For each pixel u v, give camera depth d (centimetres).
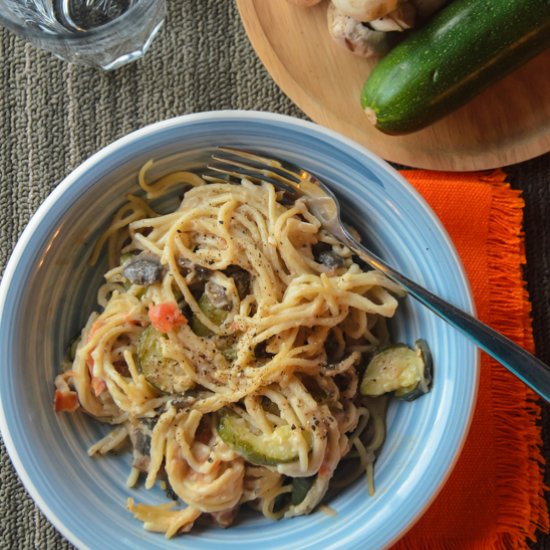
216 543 46
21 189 54
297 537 46
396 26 51
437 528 53
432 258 46
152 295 47
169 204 49
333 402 47
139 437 47
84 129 55
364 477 47
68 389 47
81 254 48
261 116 45
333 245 48
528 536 53
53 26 55
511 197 54
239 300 47
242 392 46
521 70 55
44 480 45
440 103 51
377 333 49
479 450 53
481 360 54
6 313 45
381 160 45
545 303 55
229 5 55
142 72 55
